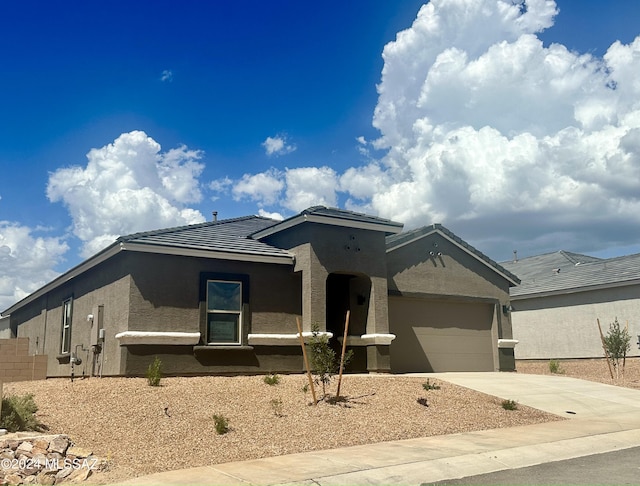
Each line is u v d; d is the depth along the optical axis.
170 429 10.58
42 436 8.89
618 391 16.66
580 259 35.03
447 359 20.25
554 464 9.17
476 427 11.96
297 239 17.80
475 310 21.34
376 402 13.12
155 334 15.55
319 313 17.11
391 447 10.13
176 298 16.16
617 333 21.42
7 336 31.44
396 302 19.58
